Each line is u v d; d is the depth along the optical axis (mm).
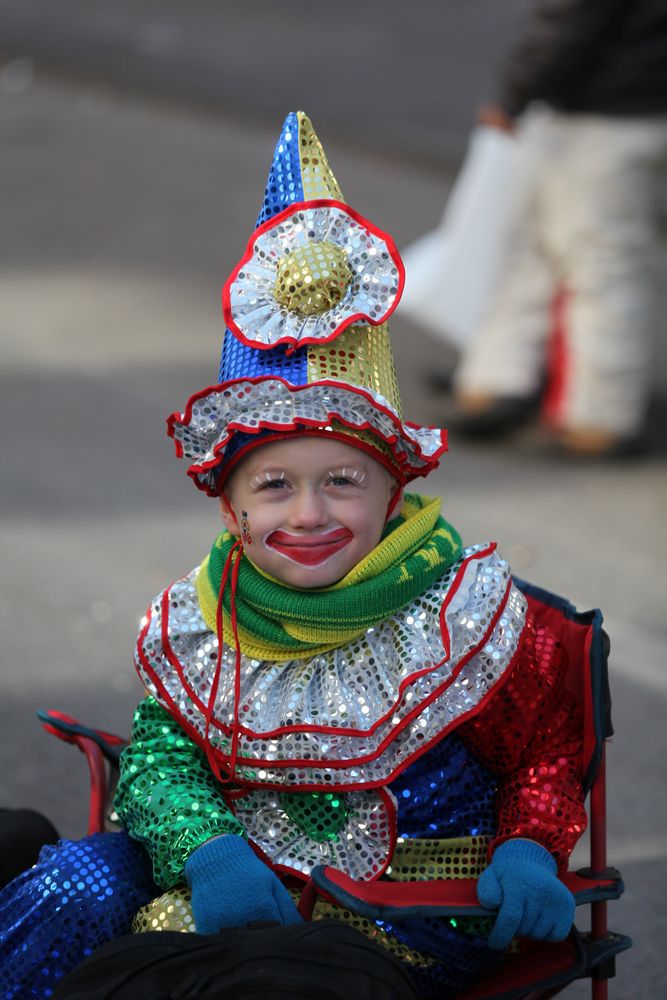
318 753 5145
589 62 13602
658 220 19797
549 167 14125
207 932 4812
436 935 5199
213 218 23812
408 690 5156
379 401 5066
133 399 16625
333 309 5113
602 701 5168
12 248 22703
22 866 5902
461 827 5352
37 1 40938
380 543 5242
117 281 20922
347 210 5207
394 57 32906
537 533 12883
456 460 14727
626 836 8547
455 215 14797
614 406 14672
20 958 5094
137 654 5480
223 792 5363
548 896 4852
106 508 13617
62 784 9094
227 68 32969
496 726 5285
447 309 14867
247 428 5059
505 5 37094
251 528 5230
